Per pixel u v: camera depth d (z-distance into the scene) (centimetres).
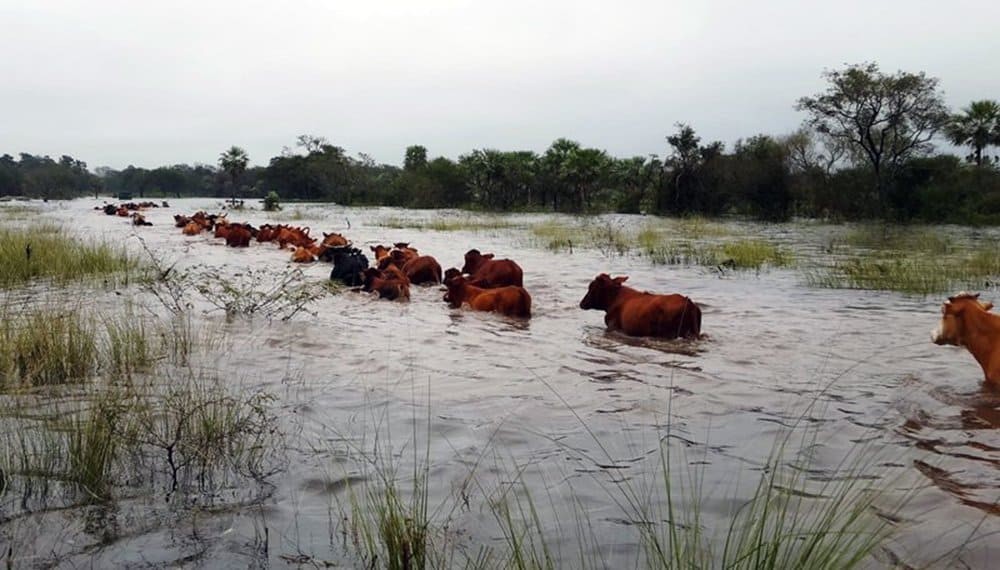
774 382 689
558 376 714
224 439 514
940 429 550
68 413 568
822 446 516
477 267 1395
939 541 375
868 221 4206
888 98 4169
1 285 1277
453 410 603
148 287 1180
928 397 634
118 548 370
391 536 357
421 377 709
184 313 1030
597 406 614
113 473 464
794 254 2052
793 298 1242
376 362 768
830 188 4444
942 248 2222
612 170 6038
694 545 353
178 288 1123
